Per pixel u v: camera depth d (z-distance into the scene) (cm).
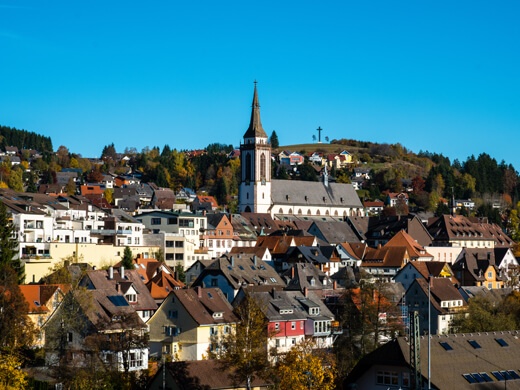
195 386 13275
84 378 13388
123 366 14538
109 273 17488
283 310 17325
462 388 12300
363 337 17375
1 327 14700
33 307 16438
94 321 15200
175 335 16138
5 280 16062
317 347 16562
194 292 16600
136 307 16962
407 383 12450
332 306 19762
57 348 14825
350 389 12925
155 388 13450
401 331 18025
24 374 12962
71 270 19850
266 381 13900
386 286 19062
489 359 13188
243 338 14138
